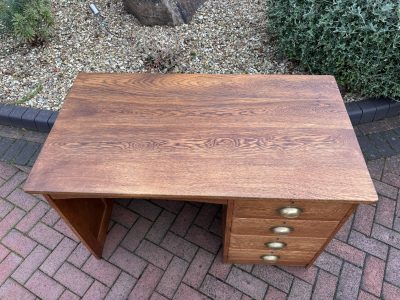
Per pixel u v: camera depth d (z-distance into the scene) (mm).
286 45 2738
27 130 2799
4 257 2133
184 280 2012
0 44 3299
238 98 1821
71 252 2141
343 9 2318
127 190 1442
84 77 1984
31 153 2643
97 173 1509
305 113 1727
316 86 1876
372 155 2498
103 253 2127
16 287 2018
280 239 1736
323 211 1493
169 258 2096
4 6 2930
